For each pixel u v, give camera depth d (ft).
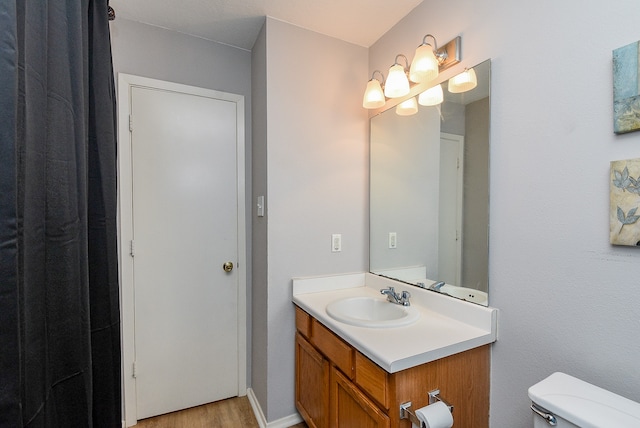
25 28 1.93
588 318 2.95
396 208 5.69
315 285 5.87
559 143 3.18
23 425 1.89
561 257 3.18
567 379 2.85
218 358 6.45
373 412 3.50
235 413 6.11
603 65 2.82
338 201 6.15
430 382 3.41
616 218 2.72
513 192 3.66
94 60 3.29
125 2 5.18
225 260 6.50
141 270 5.79
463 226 4.32
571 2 3.06
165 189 5.98
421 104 5.11
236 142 6.60
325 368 4.63
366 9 5.25
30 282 2.00
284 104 5.60
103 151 3.36
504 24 3.73
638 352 2.60
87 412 2.62
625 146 2.68
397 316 4.71
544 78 3.31
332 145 6.07
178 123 6.07
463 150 4.33
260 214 5.95
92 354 3.25
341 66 6.14
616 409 2.41
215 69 6.41
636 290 2.62
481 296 4.04
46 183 2.21
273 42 5.50
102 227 3.34
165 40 5.95
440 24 4.68
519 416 3.56
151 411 5.90
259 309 6.10
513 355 3.64
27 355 1.95
